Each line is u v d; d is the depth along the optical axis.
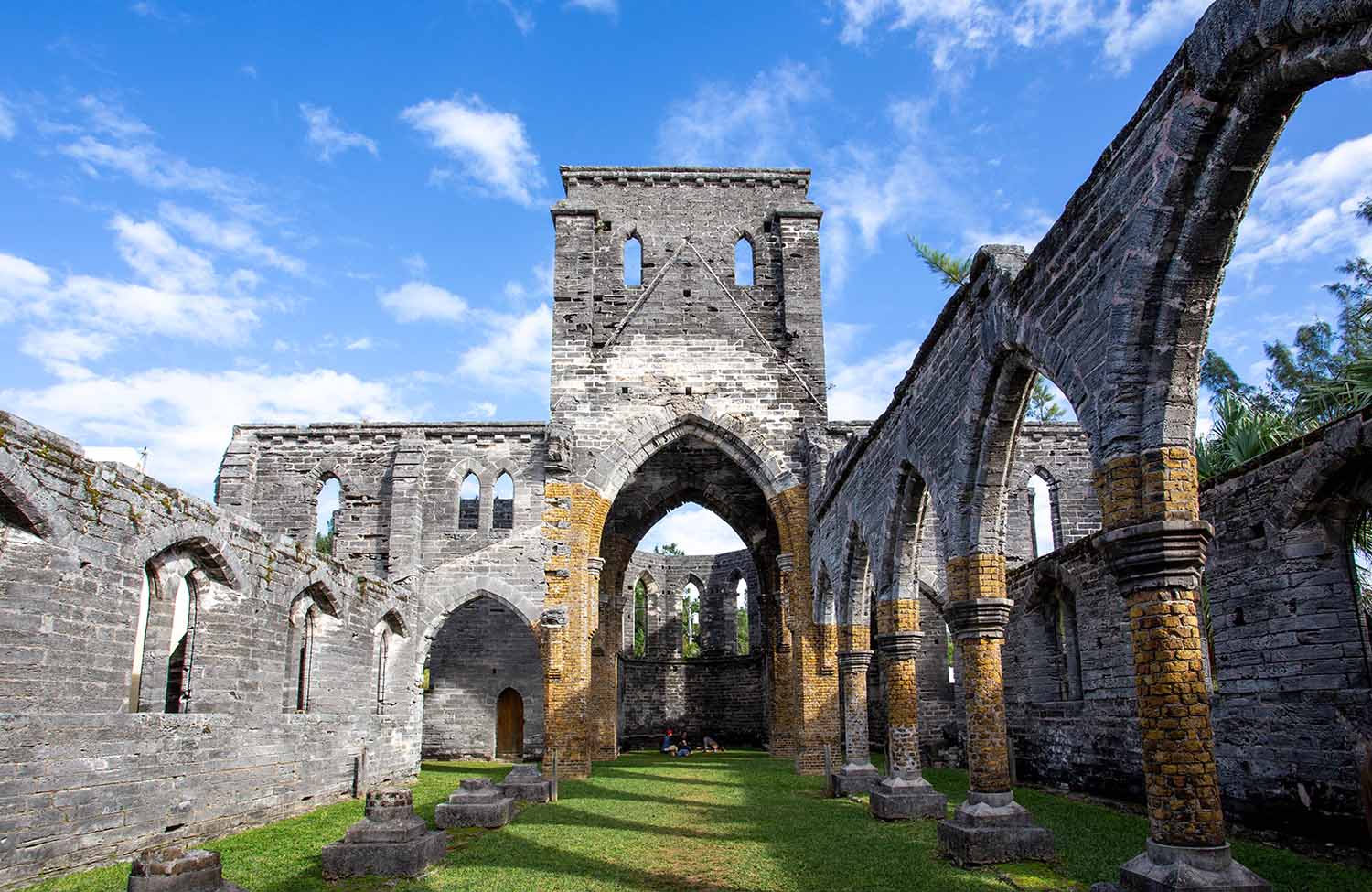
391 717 25.03
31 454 11.59
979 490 12.81
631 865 12.73
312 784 19.61
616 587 34.50
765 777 25.52
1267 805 13.38
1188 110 7.35
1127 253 8.23
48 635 11.82
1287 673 13.09
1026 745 22.78
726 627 44.59
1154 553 7.91
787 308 30.38
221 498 28.08
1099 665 19.11
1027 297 10.62
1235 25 6.75
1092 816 15.82
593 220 30.67
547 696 26.64
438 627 27.55
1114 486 8.28
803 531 28.25
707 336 29.86
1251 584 13.80
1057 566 21.12
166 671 14.68
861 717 21.36
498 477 28.66
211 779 15.37
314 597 20.59
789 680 34.22
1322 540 12.77
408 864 11.90
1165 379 8.11
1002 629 12.81
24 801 11.27
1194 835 7.55
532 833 15.57
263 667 17.42
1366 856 11.52
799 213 31.22
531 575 27.67
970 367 12.62
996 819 11.91
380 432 28.80
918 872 11.59
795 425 29.25
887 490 17.50
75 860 12.03
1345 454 11.99
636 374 29.41
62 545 12.07
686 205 31.55
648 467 34.62
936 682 29.86
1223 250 7.81
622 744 41.91
